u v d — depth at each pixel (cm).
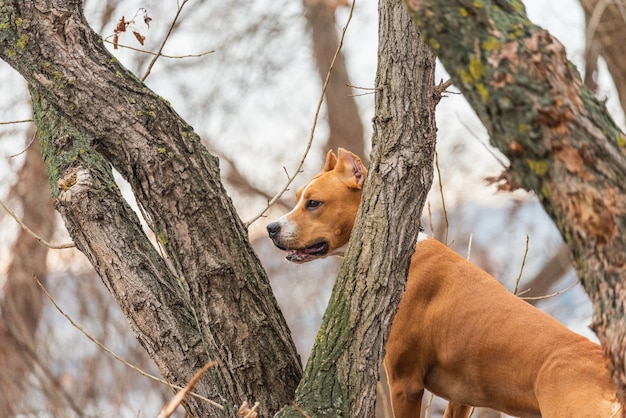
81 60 962
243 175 2950
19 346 2695
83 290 2759
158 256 1049
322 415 914
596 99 581
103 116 955
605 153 568
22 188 2744
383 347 933
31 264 2758
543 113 566
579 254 587
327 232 1374
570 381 1055
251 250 1003
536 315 1156
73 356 2733
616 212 568
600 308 591
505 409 1180
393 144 940
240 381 970
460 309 1212
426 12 587
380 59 967
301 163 1122
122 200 1054
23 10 966
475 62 577
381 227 928
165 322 1012
